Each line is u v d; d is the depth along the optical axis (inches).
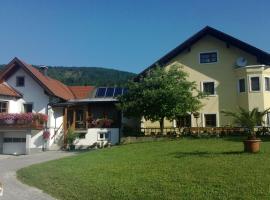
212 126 1441.9
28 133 1397.6
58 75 3900.1
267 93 1374.3
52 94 1472.7
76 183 630.5
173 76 1318.9
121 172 695.7
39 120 1409.9
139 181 608.1
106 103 1571.1
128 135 1434.5
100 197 534.0
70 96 1697.8
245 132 1268.5
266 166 653.9
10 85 1519.4
